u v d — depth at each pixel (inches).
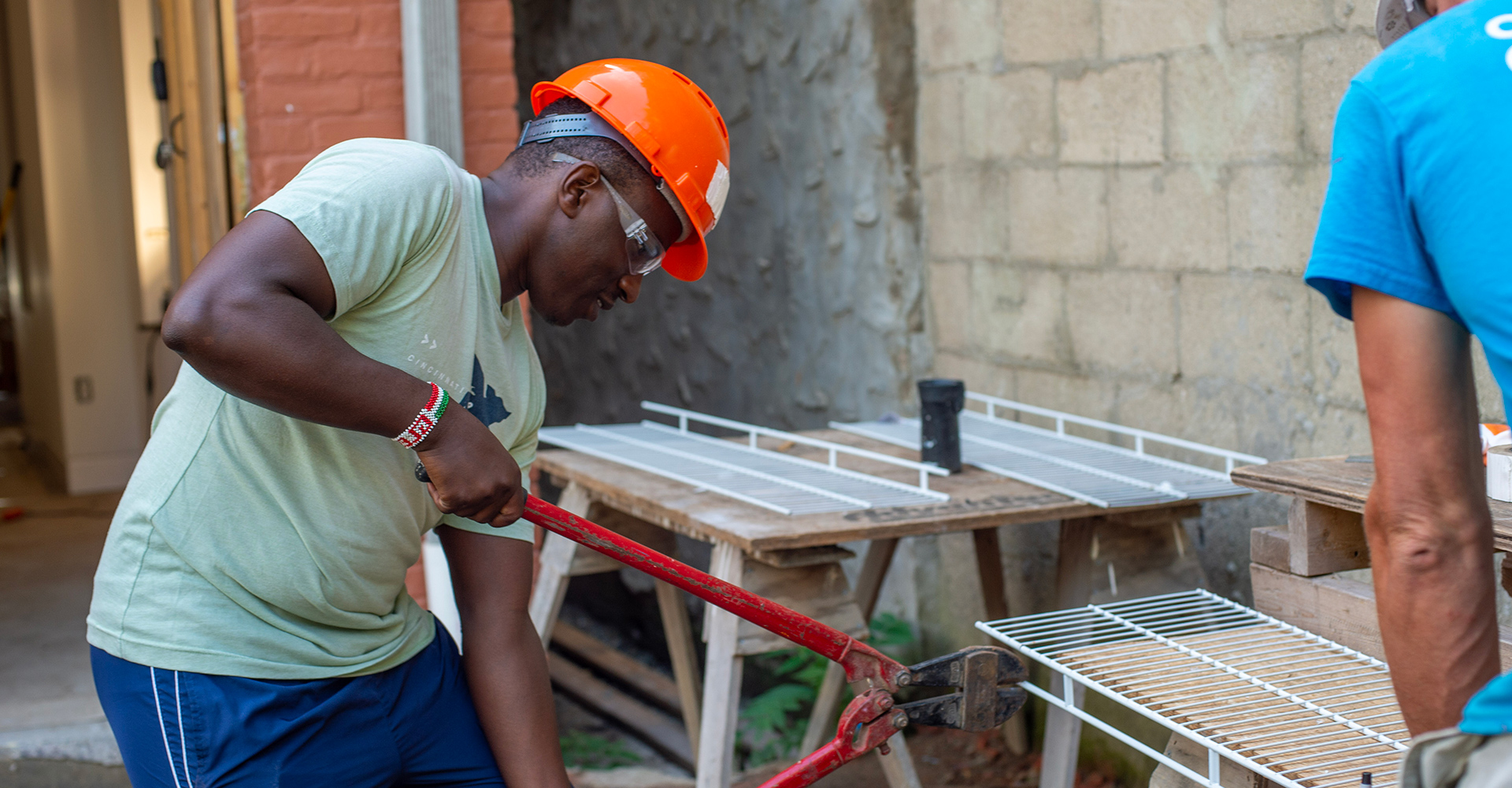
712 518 91.4
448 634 71.5
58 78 247.6
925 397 104.9
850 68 155.4
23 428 322.7
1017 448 113.0
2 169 315.3
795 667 142.2
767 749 139.2
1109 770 127.8
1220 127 109.4
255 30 136.9
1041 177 130.5
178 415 59.4
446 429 54.1
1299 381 104.2
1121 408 123.4
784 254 172.7
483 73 145.3
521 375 64.2
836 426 130.5
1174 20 112.9
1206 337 113.0
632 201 62.2
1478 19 43.8
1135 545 103.1
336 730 62.6
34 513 239.9
